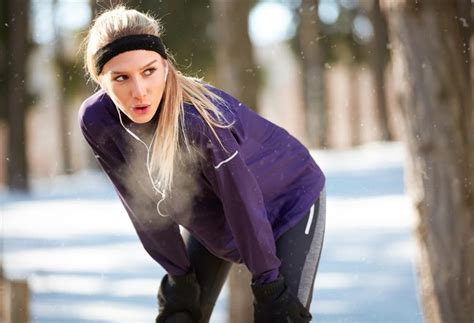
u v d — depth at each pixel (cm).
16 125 2823
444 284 638
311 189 433
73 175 3544
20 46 2791
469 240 634
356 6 3388
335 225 1596
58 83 3059
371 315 913
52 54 3008
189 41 2600
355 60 3484
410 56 648
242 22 916
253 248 387
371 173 2458
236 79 912
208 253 451
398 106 664
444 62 640
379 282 1093
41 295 1088
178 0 2581
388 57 3183
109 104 401
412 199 657
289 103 5194
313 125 3794
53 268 1301
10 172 2833
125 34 369
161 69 374
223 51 922
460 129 639
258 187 389
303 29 3275
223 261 455
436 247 641
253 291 397
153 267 1300
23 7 2789
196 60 2606
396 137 3644
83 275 1234
